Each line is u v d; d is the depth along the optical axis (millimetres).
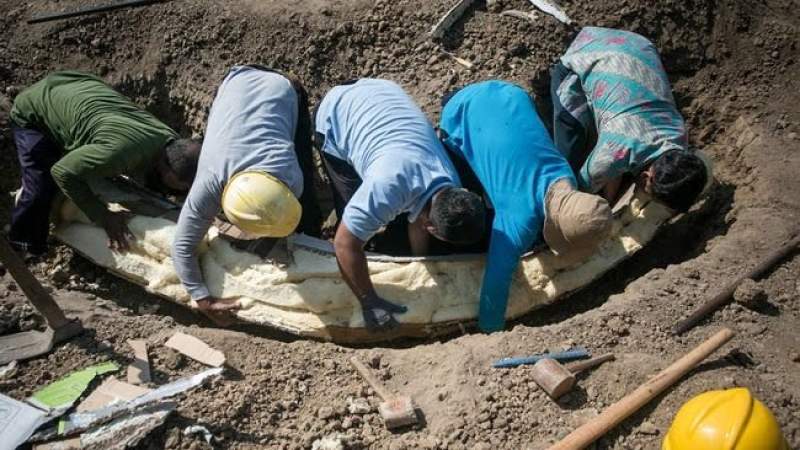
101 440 2912
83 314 3666
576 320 3539
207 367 3377
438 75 4996
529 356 3336
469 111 3887
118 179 4332
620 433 2986
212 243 4070
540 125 3779
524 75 4961
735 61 5059
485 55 5031
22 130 4078
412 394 3268
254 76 3867
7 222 4477
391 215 3357
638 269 4238
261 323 3889
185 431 3006
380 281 3898
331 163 3938
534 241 3730
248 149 3545
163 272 4066
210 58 5055
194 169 3777
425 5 5199
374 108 3693
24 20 5117
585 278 4023
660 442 2945
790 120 4707
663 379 3084
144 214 4191
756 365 3238
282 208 3404
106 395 3178
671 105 4016
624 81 4000
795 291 3639
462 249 4031
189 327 3701
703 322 3484
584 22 5191
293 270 3918
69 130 3910
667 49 5141
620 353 3342
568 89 4254
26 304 3676
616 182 4250
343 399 3244
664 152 3801
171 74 5031
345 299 3861
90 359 3371
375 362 3439
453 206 3152
